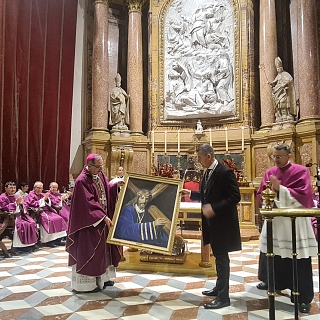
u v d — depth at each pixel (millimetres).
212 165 3631
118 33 10664
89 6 10383
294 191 3299
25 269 4996
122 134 9453
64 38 9375
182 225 8016
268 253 2646
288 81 8398
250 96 9164
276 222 3420
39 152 8555
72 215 3943
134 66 9875
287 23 9516
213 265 4902
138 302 3600
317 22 8766
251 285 4184
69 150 9352
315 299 3736
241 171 8242
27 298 3725
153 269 4844
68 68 9430
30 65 8453
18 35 8117
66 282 4328
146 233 3873
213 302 3469
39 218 6785
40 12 8734
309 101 8000
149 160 9570
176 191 4074
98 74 9523
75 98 9891
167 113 9766
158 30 10047
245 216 7910
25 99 8203
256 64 9469
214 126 9539
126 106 9758
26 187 7352
